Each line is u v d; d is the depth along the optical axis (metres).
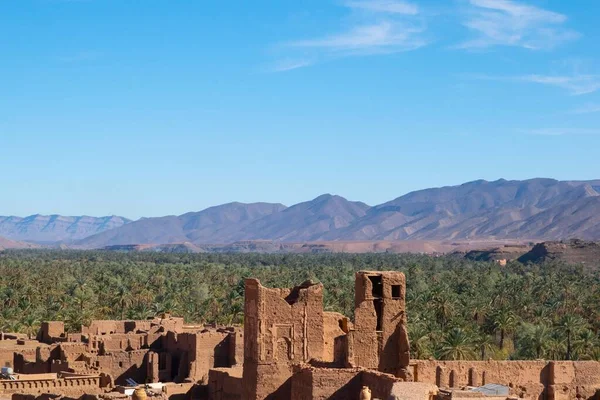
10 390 101.44
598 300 190.12
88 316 182.38
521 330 155.50
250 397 86.31
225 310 195.12
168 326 138.12
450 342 126.75
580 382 85.69
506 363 84.81
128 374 125.62
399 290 86.06
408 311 173.25
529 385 85.12
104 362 124.56
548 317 178.12
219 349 125.50
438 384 83.62
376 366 85.00
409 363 84.00
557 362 85.56
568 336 137.75
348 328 90.31
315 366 82.38
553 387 85.12
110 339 129.25
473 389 76.56
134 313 188.50
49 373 116.44
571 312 182.12
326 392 78.38
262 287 85.88
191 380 118.50
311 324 87.00
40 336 142.12
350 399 78.25
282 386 85.69
